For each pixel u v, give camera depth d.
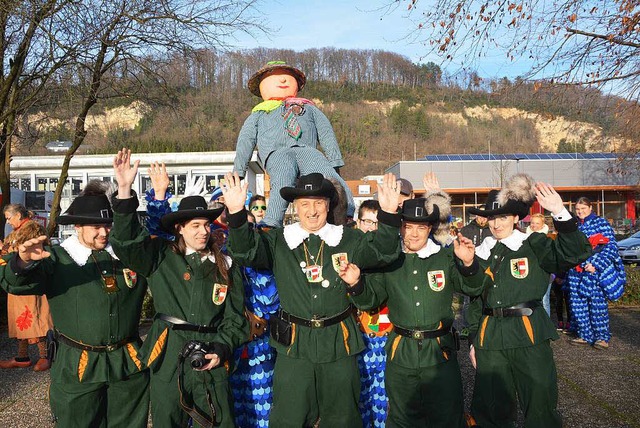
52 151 27.95
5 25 9.66
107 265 3.61
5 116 10.20
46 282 3.45
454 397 3.81
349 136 84.94
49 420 5.08
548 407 4.00
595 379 5.99
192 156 25.78
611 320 9.52
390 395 3.97
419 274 3.92
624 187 34.59
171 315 3.52
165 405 3.40
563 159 35.50
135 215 3.38
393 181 3.52
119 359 3.54
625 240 19.36
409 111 88.88
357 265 3.64
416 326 3.87
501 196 4.24
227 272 3.61
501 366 4.11
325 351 3.53
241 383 4.09
